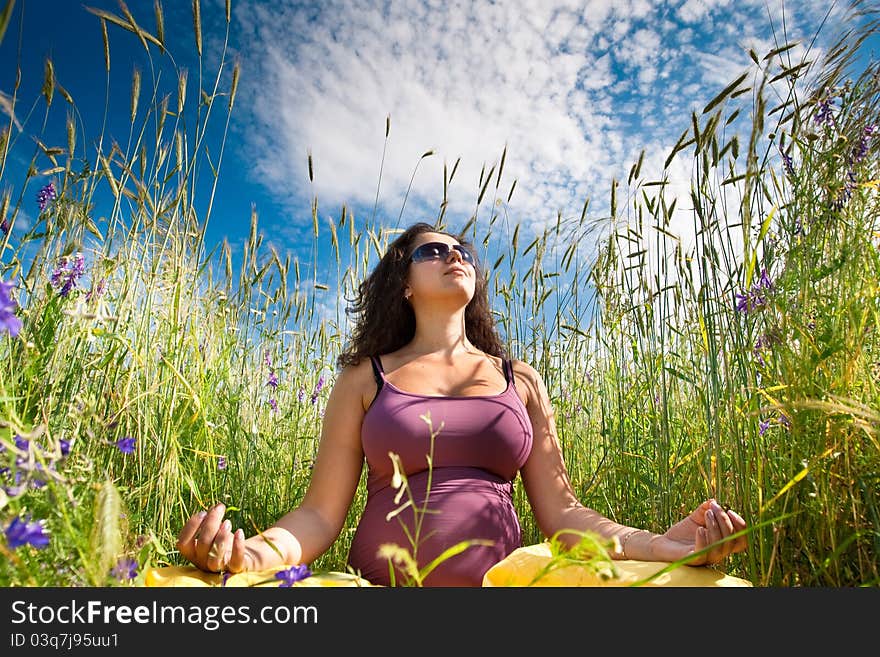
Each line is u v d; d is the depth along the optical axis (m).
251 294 2.96
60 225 1.99
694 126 2.02
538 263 2.85
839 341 1.50
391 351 2.25
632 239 2.52
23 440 0.97
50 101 1.95
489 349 2.56
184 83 2.18
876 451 1.50
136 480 1.88
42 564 1.01
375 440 1.72
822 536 1.51
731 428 1.80
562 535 1.73
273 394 3.06
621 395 2.51
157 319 2.18
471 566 1.56
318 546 1.69
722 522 1.33
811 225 1.79
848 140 1.84
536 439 1.94
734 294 1.87
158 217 2.18
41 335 1.65
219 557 1.35
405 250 2.30
